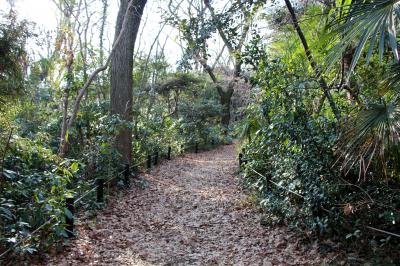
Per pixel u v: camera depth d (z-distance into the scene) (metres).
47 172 4.67
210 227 5.48
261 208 6.13
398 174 3.21
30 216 4.07
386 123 2.80
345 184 3.92
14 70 5.65
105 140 7.38
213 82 20.97
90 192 5.95
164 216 6.07
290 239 4.61
